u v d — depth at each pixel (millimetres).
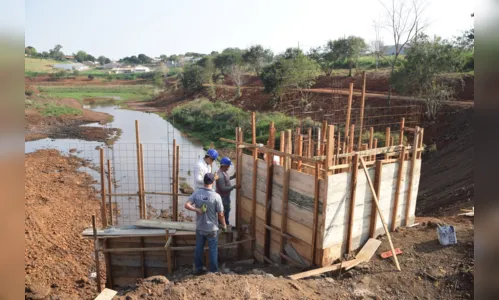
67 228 11961
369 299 6094
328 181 6762
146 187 16312
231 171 18250
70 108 43844
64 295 8164
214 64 54750
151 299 5652
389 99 21453
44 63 113750
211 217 7371
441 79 21016
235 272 8016
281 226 7922
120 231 8391
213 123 29953
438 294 6082
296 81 29078
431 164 15773
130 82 90375
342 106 23547
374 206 7656
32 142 27219
